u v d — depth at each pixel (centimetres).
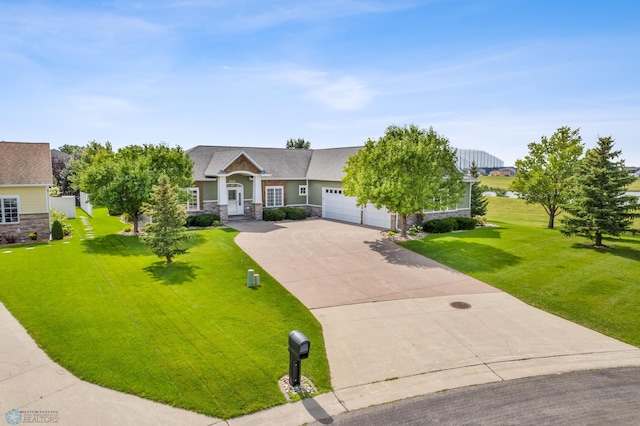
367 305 1273
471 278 1577
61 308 1159
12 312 1125
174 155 2506
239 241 2205
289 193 3359
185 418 697
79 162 4266
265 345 971
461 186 2320
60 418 687
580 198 2059
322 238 2341
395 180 2077
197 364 868
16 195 2159
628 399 783
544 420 714
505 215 3912
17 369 836
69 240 2223
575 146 2630
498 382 842
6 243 2141
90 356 889
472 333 1077
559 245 2123
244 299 1280
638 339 1055
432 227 2589
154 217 1661
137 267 1628
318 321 1140
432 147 2186
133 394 758
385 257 1898
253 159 3281
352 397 780
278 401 755
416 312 1219
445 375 867
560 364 922
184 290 1346
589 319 1176
